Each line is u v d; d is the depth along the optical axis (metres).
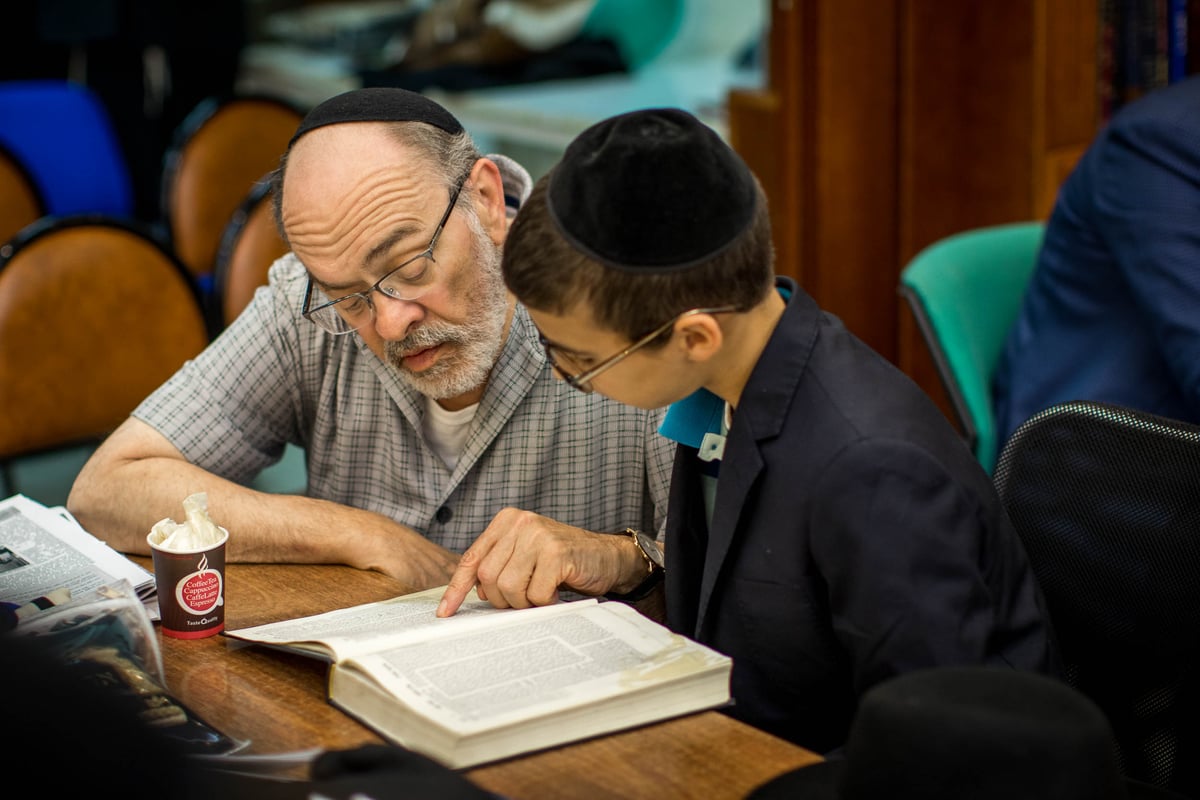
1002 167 3.02
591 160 1.07
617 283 1.06
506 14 5.48
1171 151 2.10
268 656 1.24
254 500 1.55
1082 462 1.31
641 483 1.69
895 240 3.25
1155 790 1.01
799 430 1.13
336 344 1.68
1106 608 1.29
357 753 0.91
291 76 6.08
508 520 1.37
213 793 0.84
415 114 1.42
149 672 1.14
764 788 0.95
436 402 1.64
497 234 1.50
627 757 1.02
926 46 3.05
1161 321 2.07
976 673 0.85
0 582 1.37
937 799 0.80
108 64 5.61
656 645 1.13
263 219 3.13
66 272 2.72
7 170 3.98
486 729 0.98
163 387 1.69
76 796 0.69
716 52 5.38
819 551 1.10
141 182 5.81
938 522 1.05
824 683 1.19
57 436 2.75
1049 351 2.28
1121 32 2.95
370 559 1.50
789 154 3.16
